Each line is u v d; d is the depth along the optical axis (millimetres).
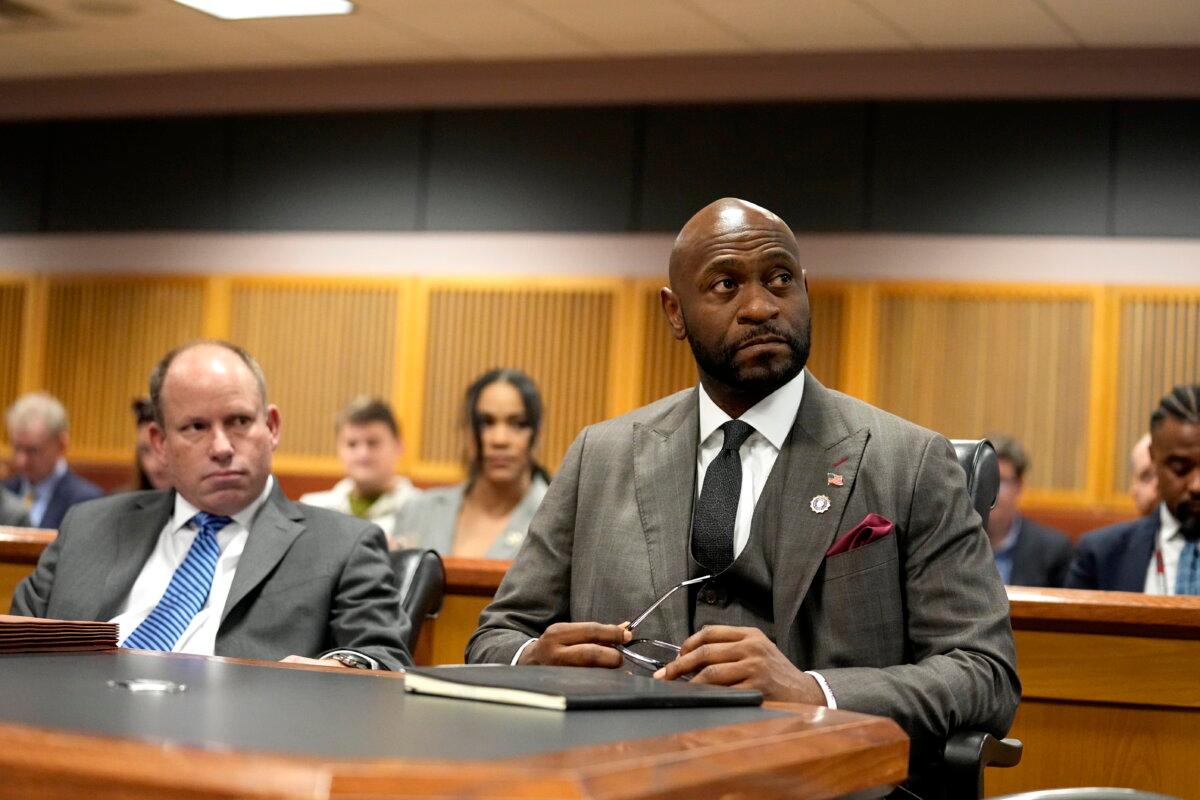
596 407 10367
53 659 2566
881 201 9820
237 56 10703
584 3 9031
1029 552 7621
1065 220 9492
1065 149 9492
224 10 9586
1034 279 9539
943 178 9703
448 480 10648
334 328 11008
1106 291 9398
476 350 10664
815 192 9930
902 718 2746
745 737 1838
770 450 3229
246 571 3898
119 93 11562
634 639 3037
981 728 2967
